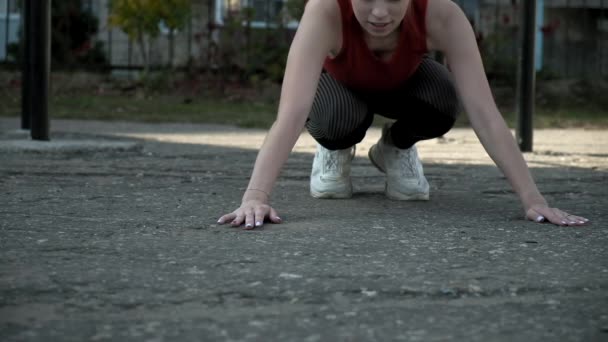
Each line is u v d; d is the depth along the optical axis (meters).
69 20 9.76
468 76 2.06
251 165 3.59
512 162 2.07
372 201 2.45
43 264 1.50
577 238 1.82
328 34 2.02
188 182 2.93
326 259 1.57
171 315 1.18
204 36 9.41
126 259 1.55
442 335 1.10
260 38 9.45
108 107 7.62
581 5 10.98
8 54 9.48
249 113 7.48
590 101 9.00
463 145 4.95
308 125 2.37
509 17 10.48
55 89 8.56
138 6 8.45
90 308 1.21
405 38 2.03
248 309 1.21
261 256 1.59
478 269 1.50
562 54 10.92
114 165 3.47
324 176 2.49
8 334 1.08
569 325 1.15
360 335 1.10
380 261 1.55
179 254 1.60
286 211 2.21
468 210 2.28
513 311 1.22
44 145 3.88
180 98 8.50
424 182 2.49
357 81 2.18
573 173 3.37
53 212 2.15
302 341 1.07
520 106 4.30
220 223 1.95
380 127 6.74
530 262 1.56
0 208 2.20
